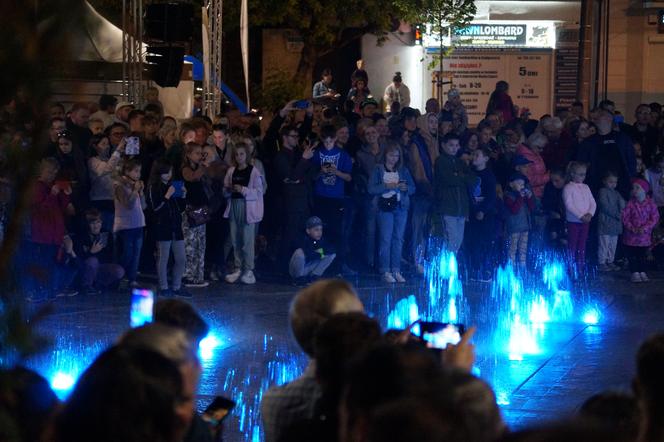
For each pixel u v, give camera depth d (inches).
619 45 1262.3
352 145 693.3
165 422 109.3
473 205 675.4
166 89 861.2
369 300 598.2
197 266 621.3
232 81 1331.2
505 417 361.4
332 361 157.4
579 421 81.9
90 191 593.0
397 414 88.3
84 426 106.9
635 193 674.8
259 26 1312.7
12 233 124.1
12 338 131.1
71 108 620.1
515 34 1283.2
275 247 682.8
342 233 664.4
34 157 122.6
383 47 1283.2
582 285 663.8
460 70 1286.9
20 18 117.3
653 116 812.6
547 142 756.6
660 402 131.7
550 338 505.4
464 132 741.3
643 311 579.5
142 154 618.5
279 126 732.0
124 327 501.4
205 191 623.5
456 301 604.4
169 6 707.4
